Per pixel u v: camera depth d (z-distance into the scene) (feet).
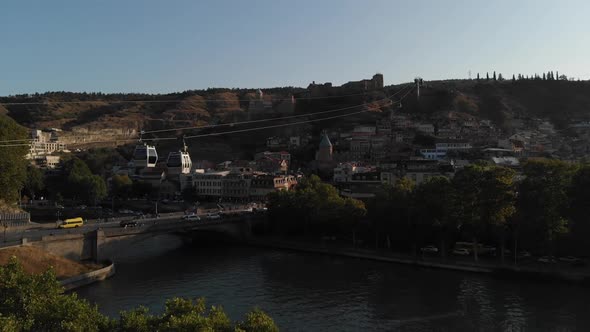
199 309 197.16
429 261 488.02
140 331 179.52
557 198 448.65
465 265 463.42
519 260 469.57
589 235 444.14
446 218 480.23
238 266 491.31
